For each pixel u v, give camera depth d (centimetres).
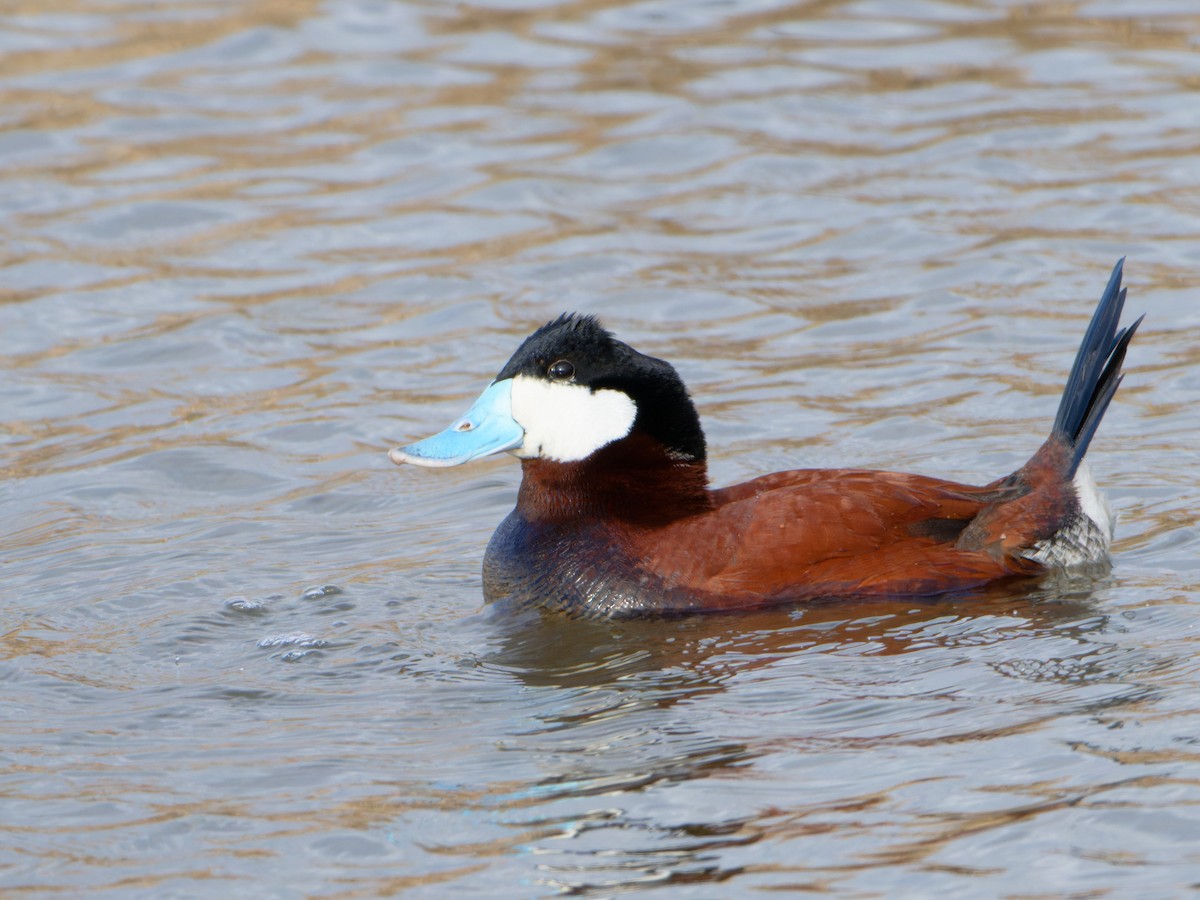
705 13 2206
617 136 1825
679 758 738
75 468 1208
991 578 895
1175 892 614
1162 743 712
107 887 660
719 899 631
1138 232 1541
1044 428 1190
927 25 2134
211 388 1345
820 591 891
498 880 652
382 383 1345
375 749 766
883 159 1744
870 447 1180
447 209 1678
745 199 1669
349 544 1062
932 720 755
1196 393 1227
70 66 2066
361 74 2030
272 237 1630
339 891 650
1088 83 1916
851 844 659
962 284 1463
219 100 1967
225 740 782
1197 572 918
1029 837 653
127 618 942
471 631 910
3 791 735
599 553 929
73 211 1688
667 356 1367
